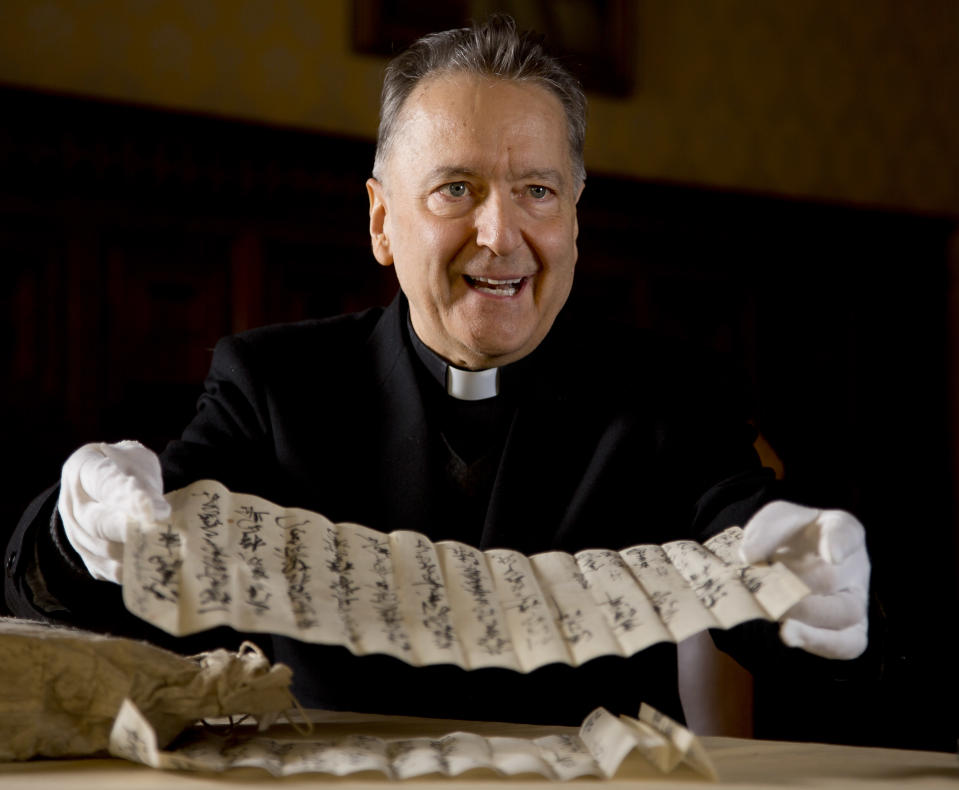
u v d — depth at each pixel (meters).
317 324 1.85
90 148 3.29
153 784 0.84
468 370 1.66
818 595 1.07
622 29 4.14
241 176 3.50
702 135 4.33
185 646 1.67
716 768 0.95
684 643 1.80
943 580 4.52
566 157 1.52
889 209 4.64
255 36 3.67
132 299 3.37
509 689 1.57
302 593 0.99
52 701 0.93
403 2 3.86
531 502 1.61
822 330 4.38
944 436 4.58
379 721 1.20
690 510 1.65
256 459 1.69
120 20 3.48
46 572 1.22
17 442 3.19
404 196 1.53
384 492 1.64
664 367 1.77
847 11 4.66
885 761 0.99
